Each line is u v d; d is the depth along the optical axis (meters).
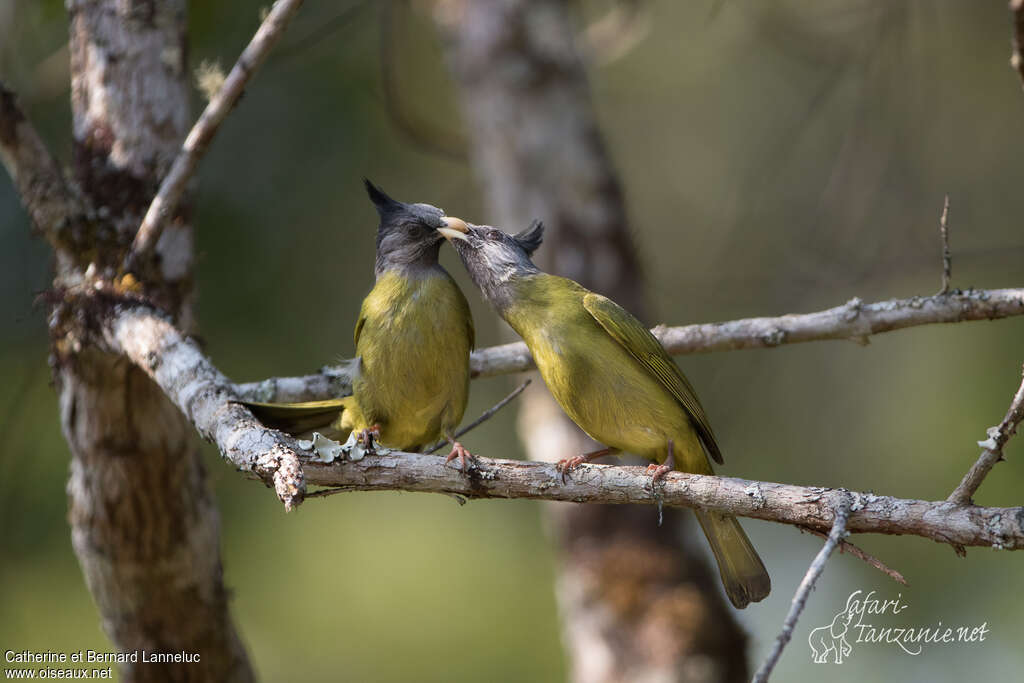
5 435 9.35
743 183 14.69
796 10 14.50
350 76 13.96
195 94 13.09
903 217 13.15
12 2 10.86
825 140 14.68
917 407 13.52
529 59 12.65
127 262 7.61
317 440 6.22
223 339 13.17
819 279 12.81
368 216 13.98
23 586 11.30
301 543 12.78
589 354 7.45
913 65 13.27
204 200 13.31
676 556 11.80
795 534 15.08
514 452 14.34
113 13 8.36
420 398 7.91
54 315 7.72
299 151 13.80
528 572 13.15
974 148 14.14
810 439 14.14
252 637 12.41
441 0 13.35
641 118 16.08
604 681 11.59
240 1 12.38
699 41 15.91
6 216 11.98
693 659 11.35
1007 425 5.62
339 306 13.71
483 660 12.62
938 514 5.73
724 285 13.25
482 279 8.09
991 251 11.77
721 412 14.11
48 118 12.28
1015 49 6.63
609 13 15.85
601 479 6.41
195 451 8.59
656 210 15.80
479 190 14.85
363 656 12.51
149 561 8.59
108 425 8.01
